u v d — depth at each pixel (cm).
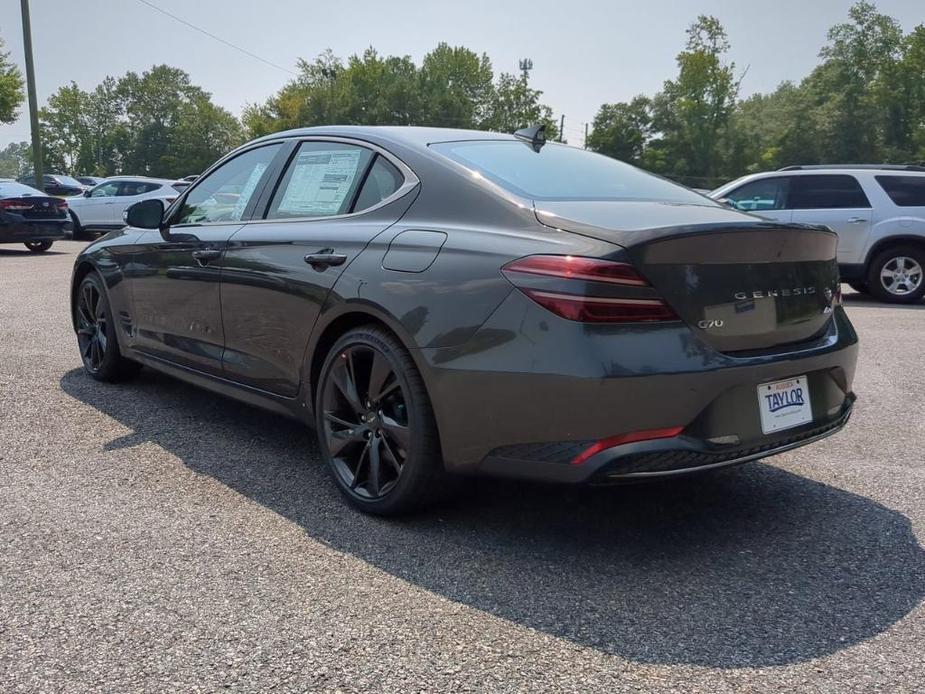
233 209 423
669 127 8625
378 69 8788
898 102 7706
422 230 317
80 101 11544
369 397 326
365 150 367
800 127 8025
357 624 247
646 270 265
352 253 333
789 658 232
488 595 267
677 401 265
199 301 421
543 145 394
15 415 460
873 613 258
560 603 262
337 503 344
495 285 282
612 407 262
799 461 409
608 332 264
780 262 297
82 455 397
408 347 302
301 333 355
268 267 370
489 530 319
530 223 294
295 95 8650
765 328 291
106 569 279
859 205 1058
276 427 451
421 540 308
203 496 348
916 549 306
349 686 216
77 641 235
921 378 601
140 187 2019
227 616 250
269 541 305
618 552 301
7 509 329
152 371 577
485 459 289
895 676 223
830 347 314
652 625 249
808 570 288
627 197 336
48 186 3150
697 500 353
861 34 7875
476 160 342
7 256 1521
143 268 469
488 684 218
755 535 318
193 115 9875
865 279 1066
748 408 283
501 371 277
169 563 285
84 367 568
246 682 217
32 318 775
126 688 213
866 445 436
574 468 270
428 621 250
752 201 1110
